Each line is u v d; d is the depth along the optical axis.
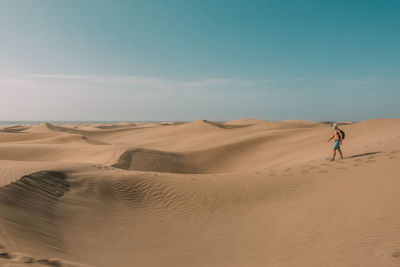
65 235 6.54
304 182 10.46
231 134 49.53
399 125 23.67
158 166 28.03
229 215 8.91
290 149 28.39
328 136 29.12
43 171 10.73
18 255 4.30
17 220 6.30
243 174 13.36
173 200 10.39
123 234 7.41
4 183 8.41
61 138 51.50
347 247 5.55
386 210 6.73
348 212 7.22
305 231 6.80
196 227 8.23
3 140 55.03
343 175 10.19
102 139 80.12
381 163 10.41
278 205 9.02
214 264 5.74
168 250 6.55
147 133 79.50
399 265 4.43
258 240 6.86
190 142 48.78
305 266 5.07
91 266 4.73
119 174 12.80
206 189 11.11
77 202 9.11
